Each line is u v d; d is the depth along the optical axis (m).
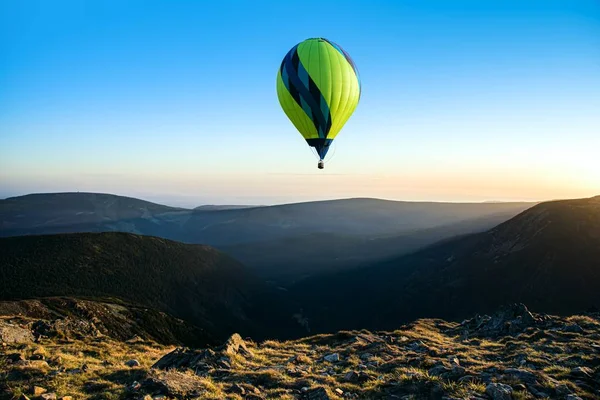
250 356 12.92
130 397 8.87
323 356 13.23
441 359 11.51
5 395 8.93
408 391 9.05
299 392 9.43
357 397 9.07
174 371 10.57
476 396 8.29
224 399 8.65
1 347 13.66
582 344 12.80
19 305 41.94
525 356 11.70
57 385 9.66
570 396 8.23
